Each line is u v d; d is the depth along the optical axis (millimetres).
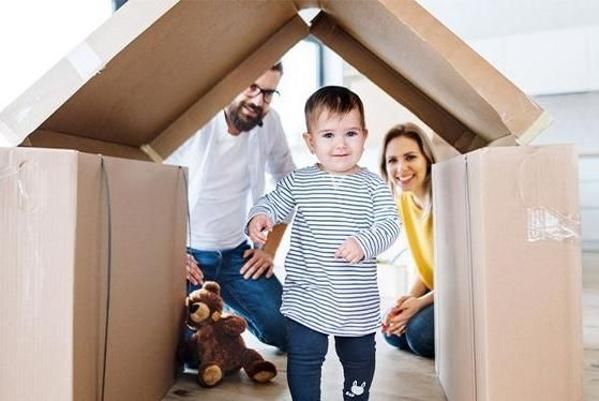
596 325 1474
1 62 1640
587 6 2160
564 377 661
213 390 1021
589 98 2301
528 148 667
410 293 1442
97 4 1696
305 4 1049
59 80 673
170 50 837
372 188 995
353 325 934
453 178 897
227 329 1084
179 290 1070
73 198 629
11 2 1641
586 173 2334
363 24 940
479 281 692
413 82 1136
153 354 925
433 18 715
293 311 949
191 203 1494
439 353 1090
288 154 1672
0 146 661
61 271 626
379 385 1061
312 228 971
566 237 662
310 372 925
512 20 2264
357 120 997
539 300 664
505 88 707
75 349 635
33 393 625
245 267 1449
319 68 2332
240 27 979
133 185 824
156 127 1180
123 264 791
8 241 630
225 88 1215
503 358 665
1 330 628
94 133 969
